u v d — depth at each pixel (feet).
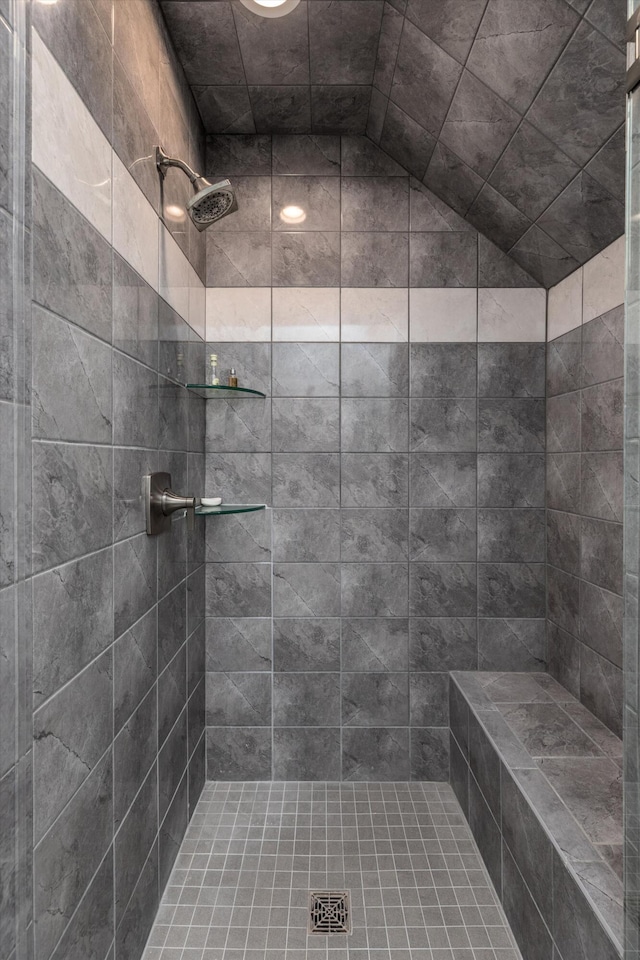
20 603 2.87
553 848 4.32
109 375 4.16
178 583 6.21
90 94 3.79
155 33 5.37
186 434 6.60
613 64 4.39
